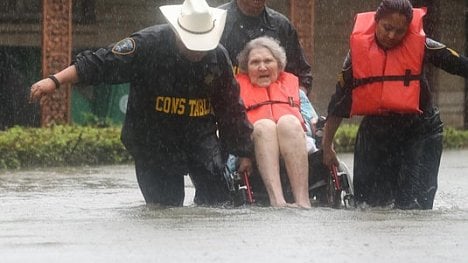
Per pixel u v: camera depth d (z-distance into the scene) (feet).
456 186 85.10
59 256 37.78
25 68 174.70
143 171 61.67
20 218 51.70
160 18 181.57
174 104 58.85
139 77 58.49
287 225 48.06
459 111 195.93
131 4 180.04
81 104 171.12
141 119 59.72
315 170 62.75
